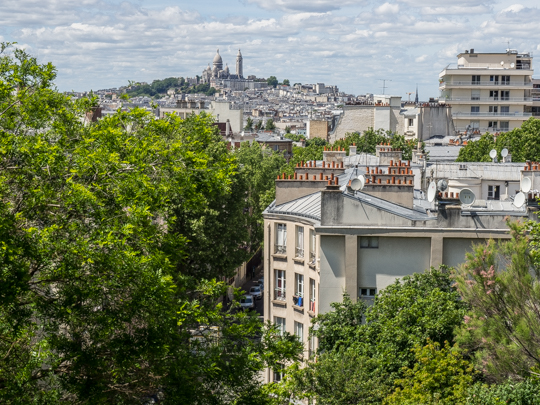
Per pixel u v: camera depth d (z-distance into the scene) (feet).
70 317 101.60
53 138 127.03
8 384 95.25
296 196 205.26
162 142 130.31
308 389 137.49
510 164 321.93
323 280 170.50
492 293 111.45
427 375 127.54
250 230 392.47
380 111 632.38
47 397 100.48
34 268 98.94
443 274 157.58
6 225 92.48
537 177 259.39
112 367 109.09
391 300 150.00
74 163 110.93
